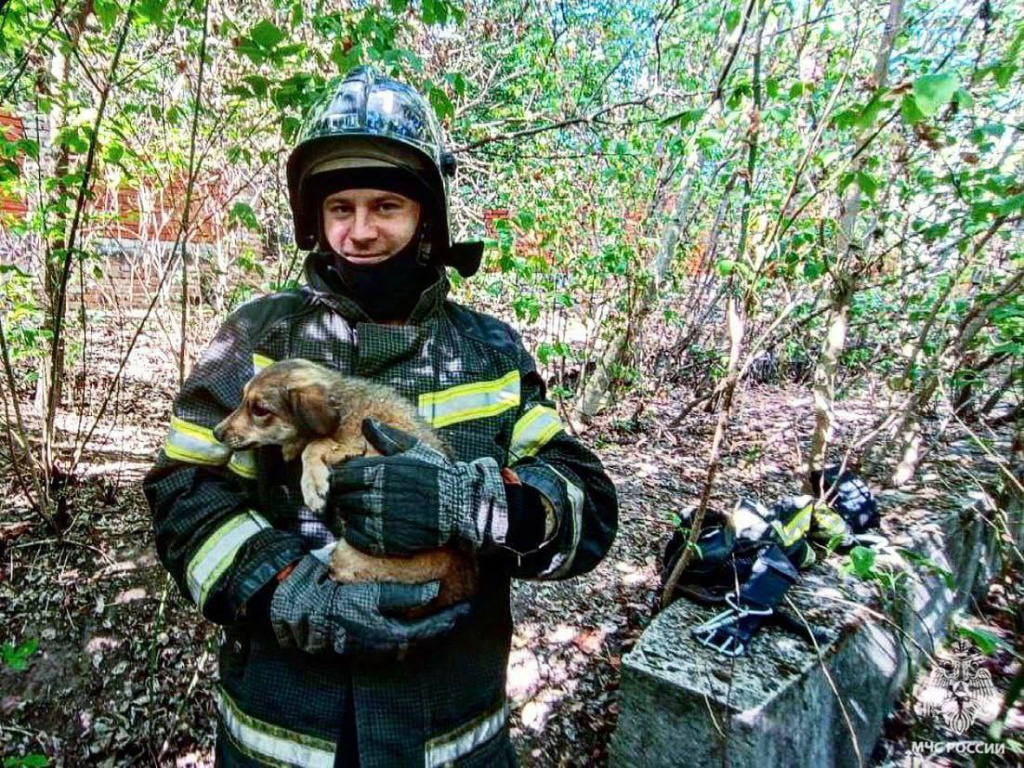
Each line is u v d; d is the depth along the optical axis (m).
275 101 2.87
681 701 2.84
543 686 3.65
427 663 1.51
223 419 1.57
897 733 3.89
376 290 1.64
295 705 1.46
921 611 4.31
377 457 1.46
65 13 3.22
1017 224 4.15
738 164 4.69
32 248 4.62
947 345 5.27
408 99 1.59
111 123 3.83
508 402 1.70
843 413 8.29
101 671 3.35
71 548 4.01
